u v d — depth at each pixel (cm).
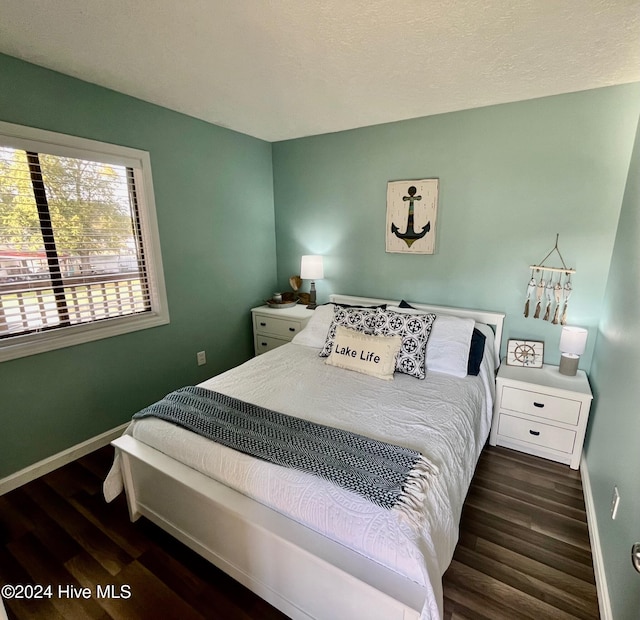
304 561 121
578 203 233
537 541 170
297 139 344
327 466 133
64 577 155
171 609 142
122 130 236
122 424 259
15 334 205
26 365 207
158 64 190
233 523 138
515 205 254
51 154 205
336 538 116
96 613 141
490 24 150
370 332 249
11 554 166
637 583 106
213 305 322
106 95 224
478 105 250
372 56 179
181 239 286
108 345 245
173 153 270
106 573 157
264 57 181
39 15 146
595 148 223
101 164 232
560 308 248
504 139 249
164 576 155
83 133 216
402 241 302
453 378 221
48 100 199
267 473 133
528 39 162
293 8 140
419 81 209
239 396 198
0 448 201
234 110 264
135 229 258
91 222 231
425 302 304
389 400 192
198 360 314
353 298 327
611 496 149
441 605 108
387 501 117
